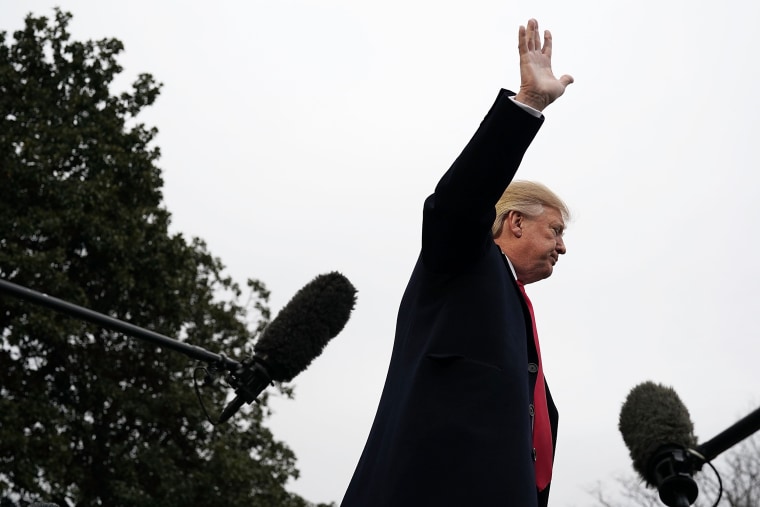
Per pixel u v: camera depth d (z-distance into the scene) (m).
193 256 21.95
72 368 20.25
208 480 20.36
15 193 19.69
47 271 19.12
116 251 20.33
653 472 3.02
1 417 18.27
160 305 20.94
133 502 19.67
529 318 3.16
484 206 2.96
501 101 2.94
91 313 4.54
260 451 22.09
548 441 3.14
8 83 21.02
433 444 2.80
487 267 3.10
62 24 22.06
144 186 21.47
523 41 3.11
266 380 4.57
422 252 3.17
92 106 21.47
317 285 4.66
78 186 19.97
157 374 21.31
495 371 2.91
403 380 3.00
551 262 3.49
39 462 18.31
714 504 2.97
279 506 21.44
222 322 22.12
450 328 2.99
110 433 20.83
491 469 2.74
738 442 2.96
